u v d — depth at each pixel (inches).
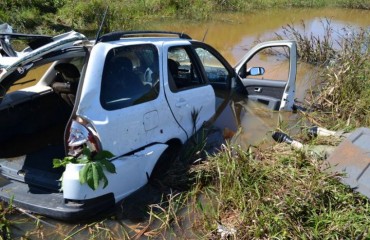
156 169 165.6
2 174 152.0
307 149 177.9
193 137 189.5
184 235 138.2
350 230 133.0
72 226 136.2
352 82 273.1
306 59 430.0
